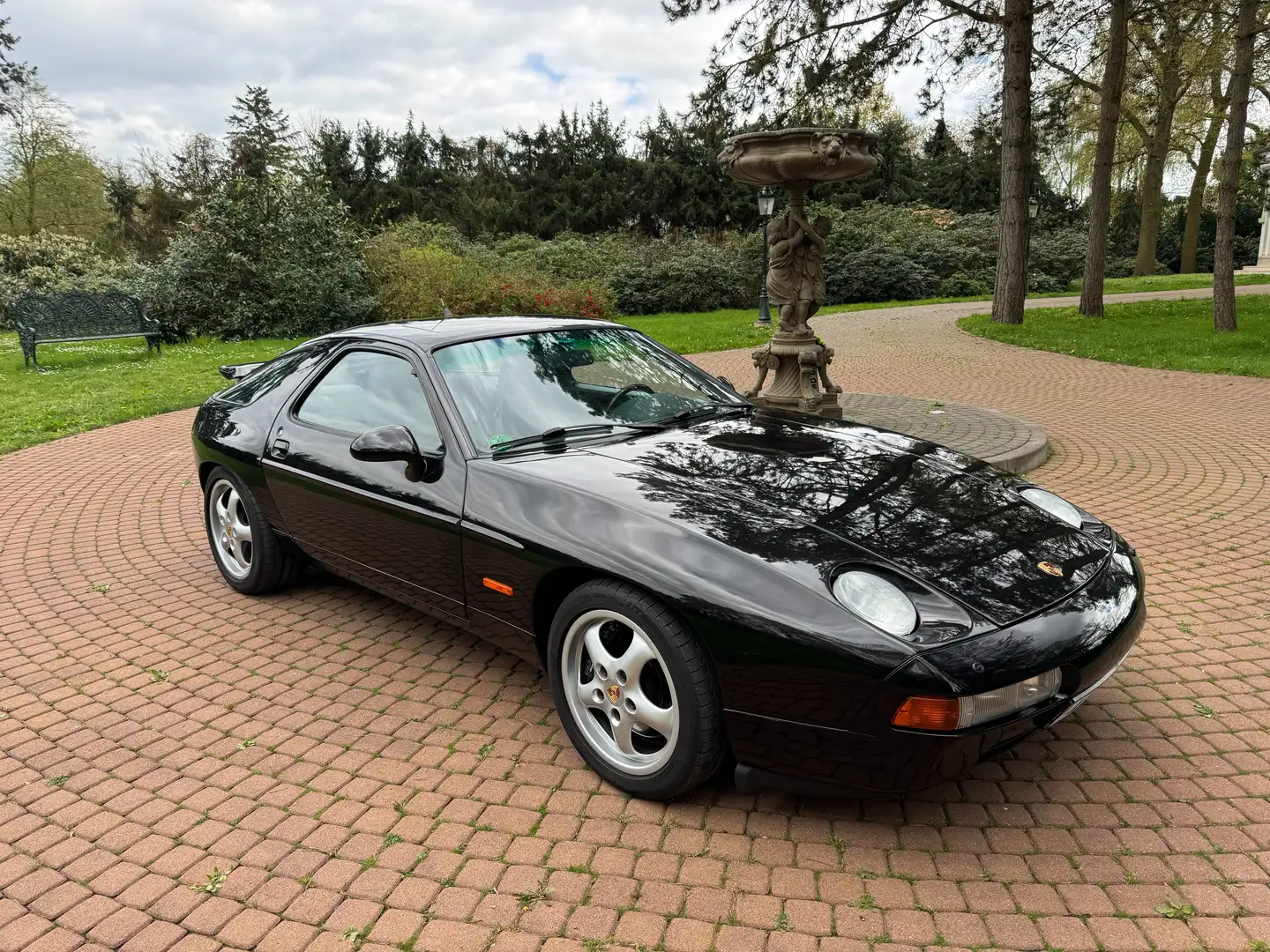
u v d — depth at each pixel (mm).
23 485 6949
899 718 2164
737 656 2307
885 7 17219
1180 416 8664
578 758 2900
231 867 2418
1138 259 37531
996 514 2828
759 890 2254
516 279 23828
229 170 32250
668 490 2748
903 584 2367
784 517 2619
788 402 7816
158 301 19047
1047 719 2344
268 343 18781
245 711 3283
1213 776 2721
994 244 36969
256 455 3988
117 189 42469
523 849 2447
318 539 3779
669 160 46375
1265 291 25844
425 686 3438
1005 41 17672
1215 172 42562
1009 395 10461
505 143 52469
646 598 2479
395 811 2645
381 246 22953
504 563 2855
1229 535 4996
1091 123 31047
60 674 3648
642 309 29891
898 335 18203
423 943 2115
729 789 2709
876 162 7121
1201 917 2127
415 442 3162
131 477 7141
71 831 2607
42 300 14445
